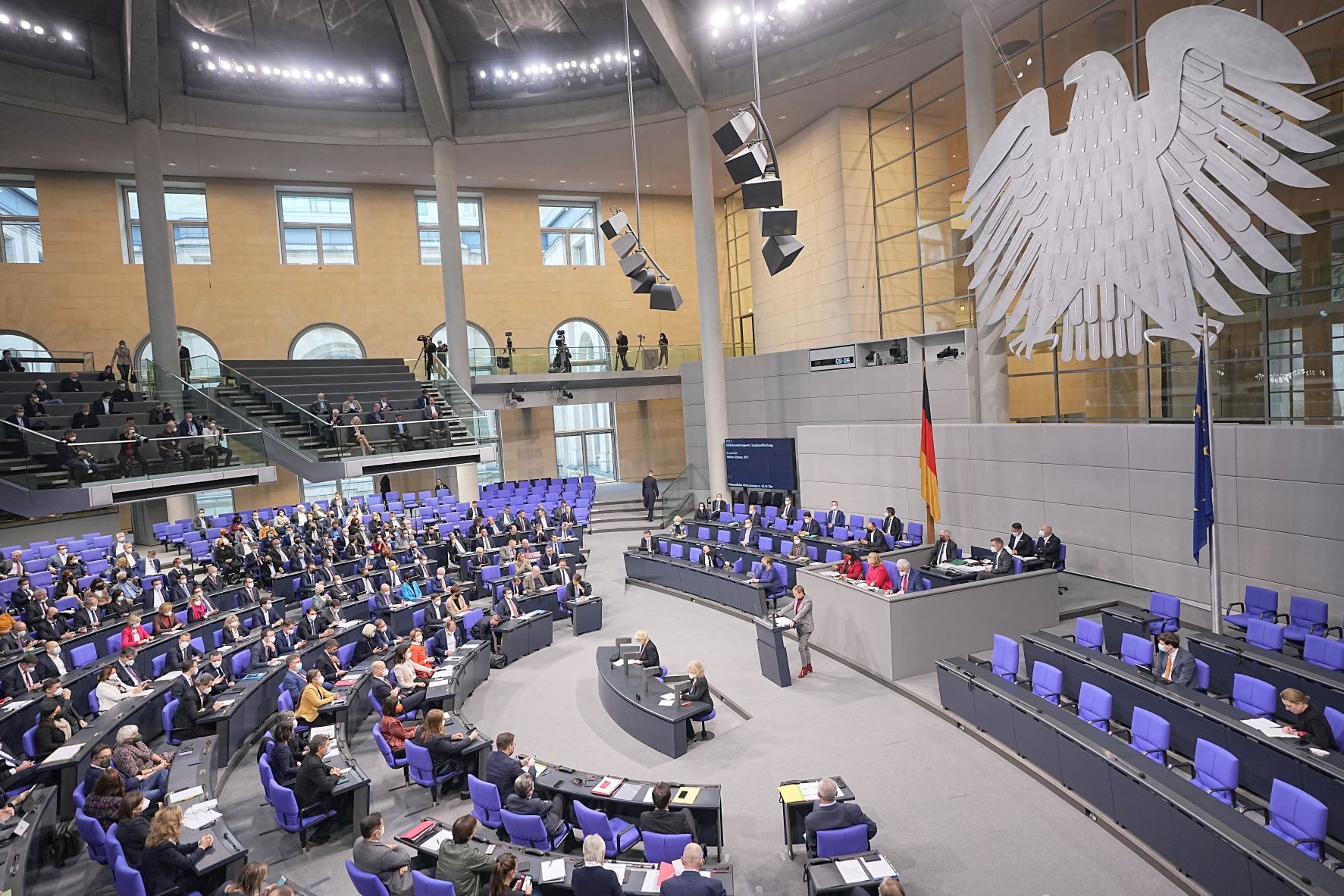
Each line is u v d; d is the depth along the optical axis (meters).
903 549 15.37
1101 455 15.13
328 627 13.80
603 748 10.46
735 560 19.03
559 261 32.50
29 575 16.59
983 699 9.48
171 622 13.60
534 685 13.18
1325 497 11.77
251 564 17.62
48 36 20.69
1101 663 9.63
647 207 33.16
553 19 23.08
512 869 5.93
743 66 22.42
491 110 25.09
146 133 22.12
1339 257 12.95
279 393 24.09
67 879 7.97
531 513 24.92
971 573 13.27
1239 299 13.97
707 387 24.55
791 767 9.36
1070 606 13.73
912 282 22.91
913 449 19.30
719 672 12.89
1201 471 10.45
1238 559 13.03
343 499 24.06
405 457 21.98
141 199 22.22
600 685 12.38
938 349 20.09
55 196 25.64
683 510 26.66
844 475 21.50
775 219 10.62
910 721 10.34
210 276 27.55
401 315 29.95
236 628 13.26
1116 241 14.54
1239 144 12.48
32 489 16.41
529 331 31.75
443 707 11.36
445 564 20.30
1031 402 18.58
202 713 10.38
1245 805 7.38
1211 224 13.00
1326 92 13.06
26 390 21.00
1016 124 16.55
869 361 22.45
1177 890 6.59
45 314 25.45
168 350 22.72
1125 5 16.59
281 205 28.75
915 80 21.64
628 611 17.27
